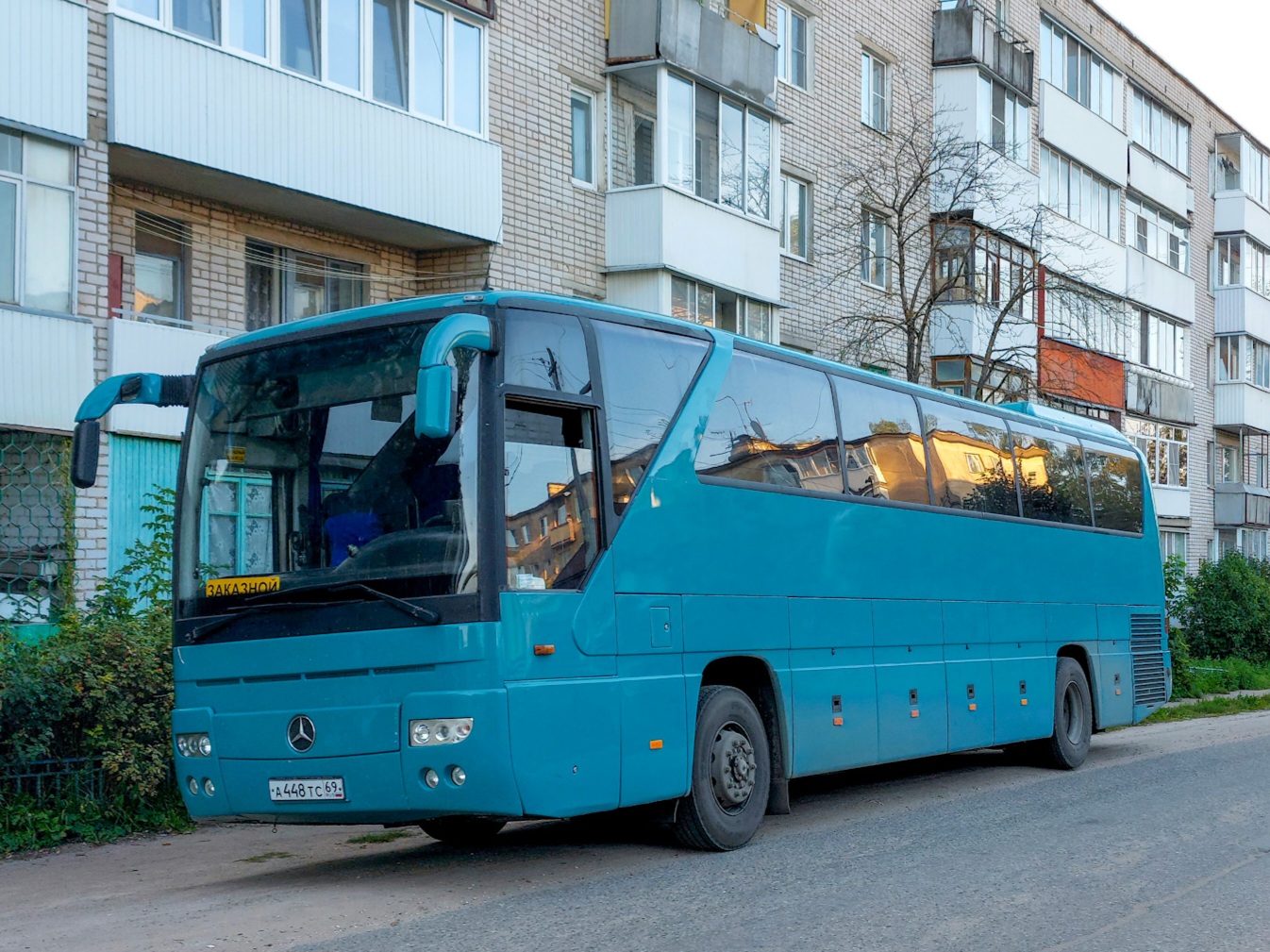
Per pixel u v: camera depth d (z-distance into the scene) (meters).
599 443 8.09
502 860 8.86
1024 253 30.36
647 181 21.89
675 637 8.50
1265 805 10.90
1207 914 7.00
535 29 20.19
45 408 13.67
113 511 14.61
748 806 9.15
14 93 13.48
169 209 16.03
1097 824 10.02
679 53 21.25
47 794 9.91
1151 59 40.22
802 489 10.07
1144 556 16.30
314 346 7.98
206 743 7.87
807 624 9.93
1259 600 31.02
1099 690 14.76
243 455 8.02
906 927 6.70
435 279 19.33
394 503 7.49
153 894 8.06
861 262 25.72
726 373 9.39
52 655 9.80
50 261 13.91
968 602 12.34
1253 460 48.41
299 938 6.61
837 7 27.50
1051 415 14.95
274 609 7.66
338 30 16.67
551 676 7.49
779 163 24.31
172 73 14.79
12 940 6.85
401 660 7.28
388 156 17.14
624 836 9.72
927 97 30.03
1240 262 45.53
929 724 11.45
